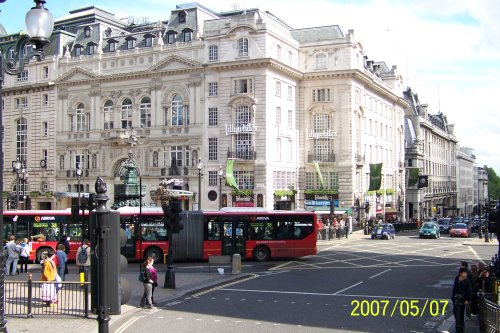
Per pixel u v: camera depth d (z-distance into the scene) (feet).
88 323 64.39
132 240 130.93
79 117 250.57
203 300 81.46
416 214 357.61
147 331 61.52
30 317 67.21
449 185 504.84
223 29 220.02
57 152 252.62
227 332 60.85
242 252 133.59
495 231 74.59
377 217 264.72
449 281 100.63
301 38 247.29
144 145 234.38
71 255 128.67
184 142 227.20
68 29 270.26
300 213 135.54
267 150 214.48
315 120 239.50
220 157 220.64
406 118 382.83
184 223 132.05
